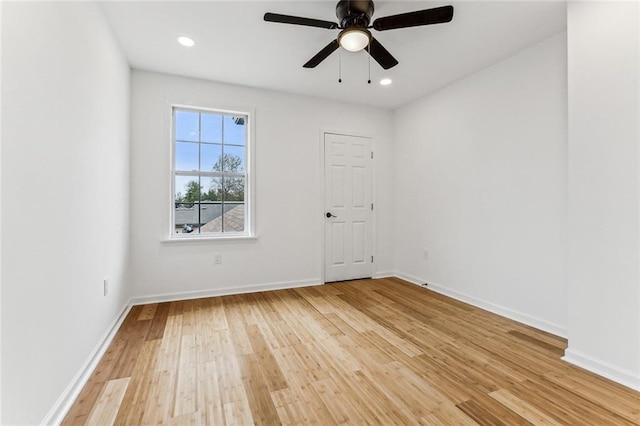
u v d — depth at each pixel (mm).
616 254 1749
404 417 1438
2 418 1027
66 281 1526
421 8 2105
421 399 1575
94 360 1894
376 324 2588
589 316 1867
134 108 3072
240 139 3609
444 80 3328
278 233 3711
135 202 3080
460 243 3295
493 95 2920
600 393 1623
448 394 1617
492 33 2389
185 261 3275
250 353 2068
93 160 1930
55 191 1419
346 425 1386
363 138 4207
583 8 1897
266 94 3631
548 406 1518
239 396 1597
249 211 3576
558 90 2377
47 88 1347
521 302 2650
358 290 3660
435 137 3645
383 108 4320
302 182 3836
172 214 3285
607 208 1788
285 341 2256
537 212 2525
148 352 2074
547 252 2449
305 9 2137
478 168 3078
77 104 1676
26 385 1169
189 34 2441
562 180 2350
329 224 4016
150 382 1719
